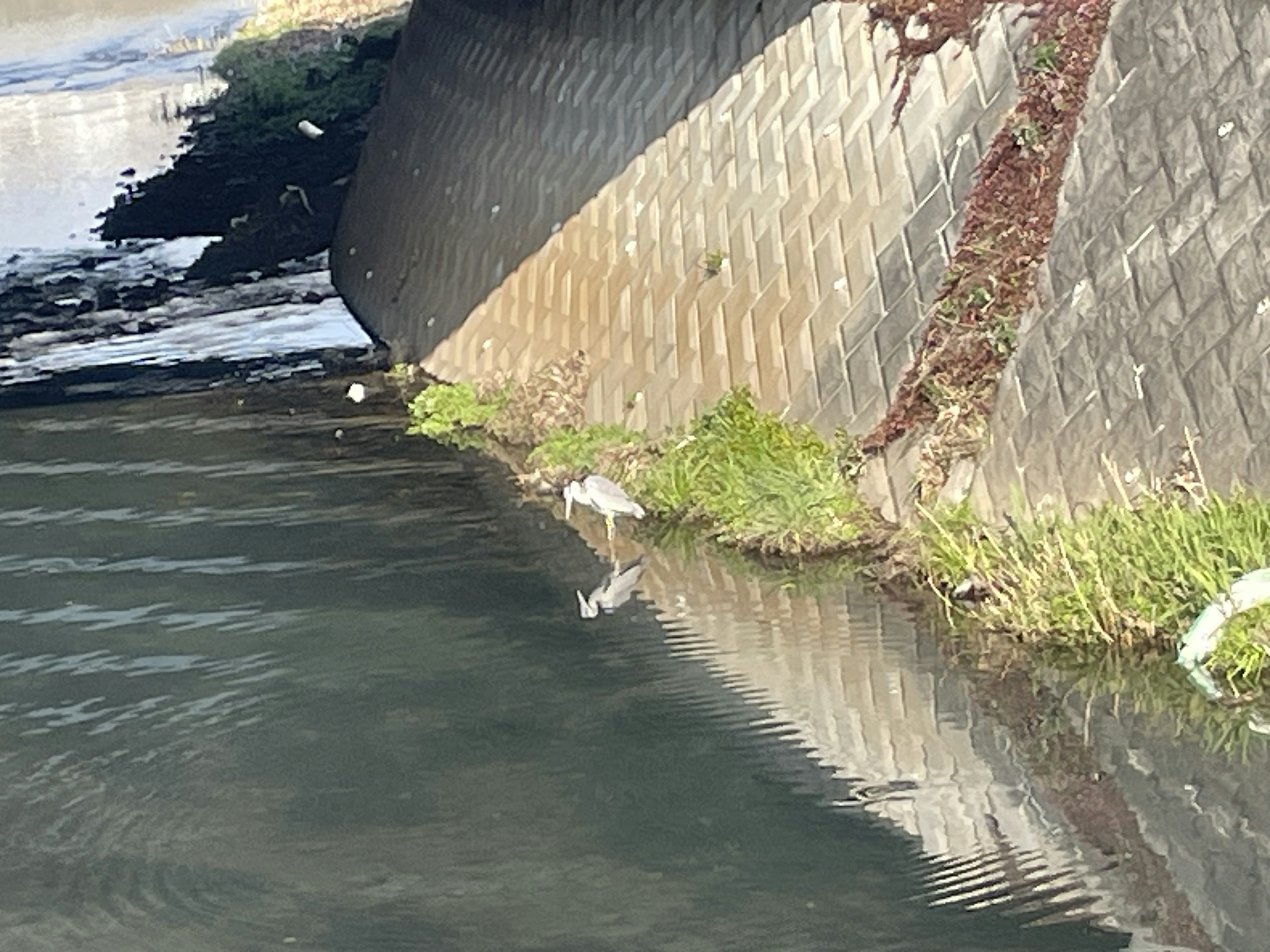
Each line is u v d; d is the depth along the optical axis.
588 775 11.95
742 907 10.07
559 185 23.22
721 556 16.27
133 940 10.19
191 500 19.59
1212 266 14.09
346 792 11.98
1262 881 9.95
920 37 17.84
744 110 19.92
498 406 21.83
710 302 19.06
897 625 14.16
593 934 9.91
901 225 17.02
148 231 40.47
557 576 16.16
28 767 12.78
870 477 16.27
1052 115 16.03
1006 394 15.35
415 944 9.95
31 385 26.47
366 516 18.50
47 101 54.53
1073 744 11.81
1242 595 12.38
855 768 11.74
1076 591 13.23
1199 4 15.23
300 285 33.28
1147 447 13.99
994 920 9.70
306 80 49.72
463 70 28.80
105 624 15.69
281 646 14.86
